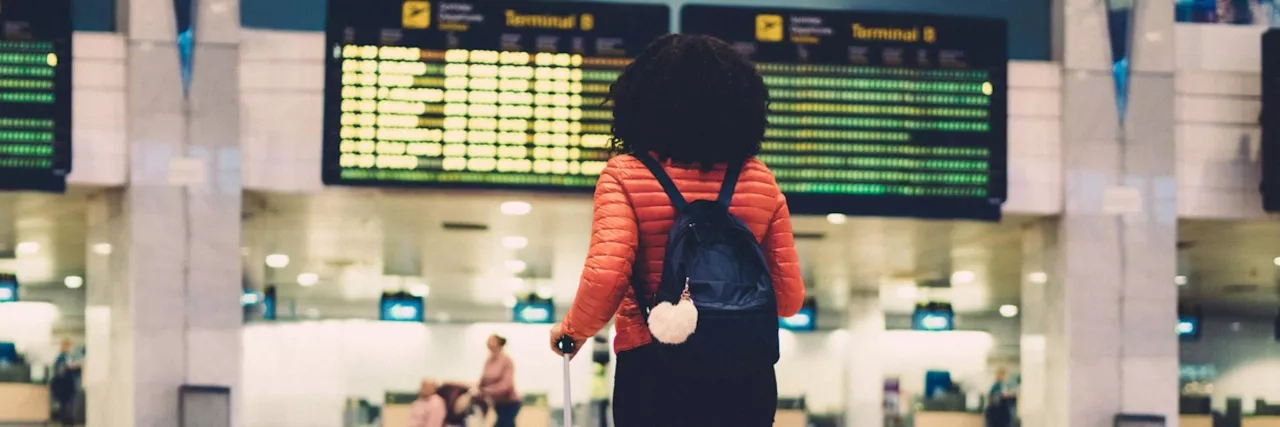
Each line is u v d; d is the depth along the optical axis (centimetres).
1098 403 1448
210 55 1373
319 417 2295
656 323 425
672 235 437
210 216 1366
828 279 2142
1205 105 1459
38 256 1953
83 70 1355
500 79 1321
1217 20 1488
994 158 1354
